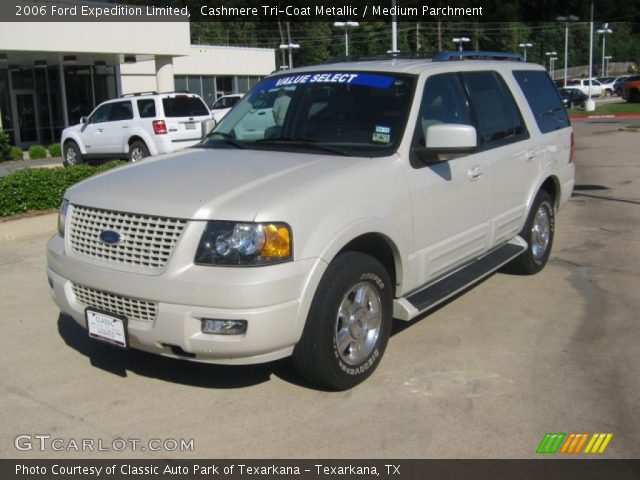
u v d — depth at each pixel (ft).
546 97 22.99
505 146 19.35
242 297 12.02
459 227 17.28
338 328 13.74
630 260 24.27
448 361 15.64
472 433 12.50
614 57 407.44
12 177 31.63
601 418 13.03
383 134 15.60
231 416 13.25
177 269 12.37
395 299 15.64
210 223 12.39
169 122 54.75
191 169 14.66
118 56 80.53
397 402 13.69
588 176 44.34
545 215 22.70
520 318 18.49
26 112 88.74
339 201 13.44
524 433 12.49
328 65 18.49
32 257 25.57
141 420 13.15
